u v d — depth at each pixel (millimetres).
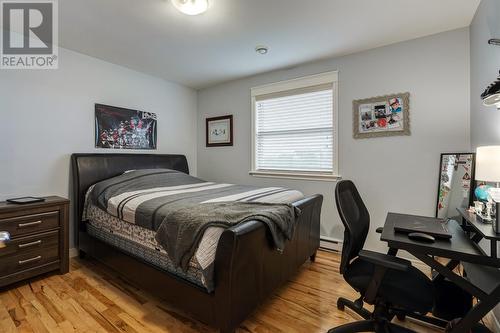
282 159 3463
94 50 2809
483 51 1922
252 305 1661
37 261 2254
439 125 2432
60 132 2738
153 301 1978
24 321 1730
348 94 2904
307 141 3258
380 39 2545
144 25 2271
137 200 2180
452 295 1658
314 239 2627
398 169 2639
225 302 1459
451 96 2375
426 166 2496
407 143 2586
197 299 1596
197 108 4355
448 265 1671
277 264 1940
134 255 2090
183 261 1594
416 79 2527
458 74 2342
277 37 2496
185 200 2125
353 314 1831
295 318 1789
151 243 1938
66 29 2352
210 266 1497
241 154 3822
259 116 3664
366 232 1836
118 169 3092
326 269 2547
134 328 1673
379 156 2738
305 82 3195
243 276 1556
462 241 1336
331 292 2127
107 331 1641
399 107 2611
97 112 3033
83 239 2699
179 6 1940
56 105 2705
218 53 2875
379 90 2719
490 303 1178
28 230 2199
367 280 1434
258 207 1936
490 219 1445
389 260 1250
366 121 2795
